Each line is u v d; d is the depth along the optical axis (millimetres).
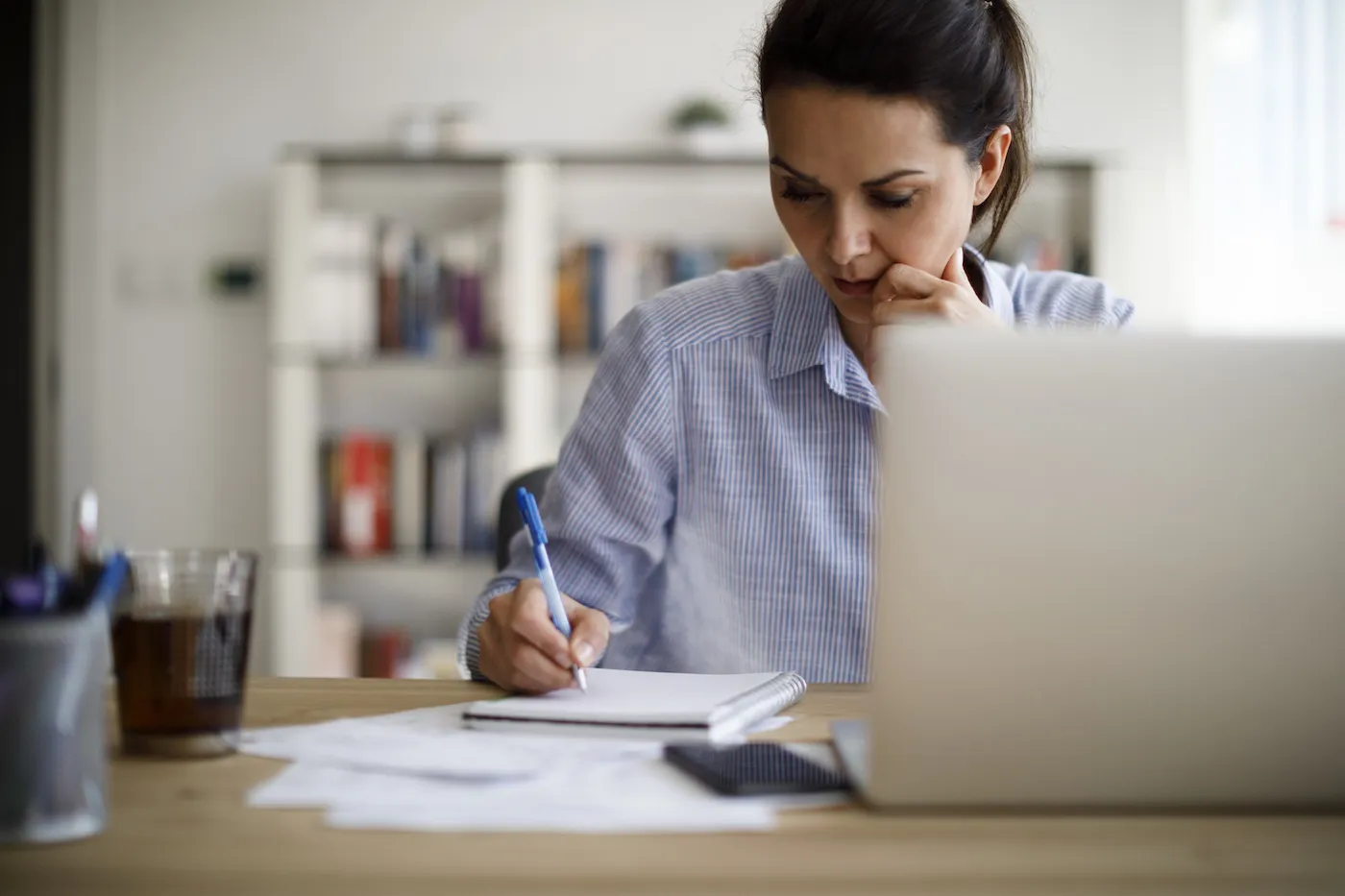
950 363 813
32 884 678
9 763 736
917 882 701
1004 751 826
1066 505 817
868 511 1542
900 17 1267
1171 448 818
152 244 4250
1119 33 4145
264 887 675
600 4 4203
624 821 784
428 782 870
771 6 1498
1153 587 822
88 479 4234
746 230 4234
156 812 806
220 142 4250
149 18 4246
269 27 4238
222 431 4250
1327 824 819
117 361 4254
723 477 1559
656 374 1565
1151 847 767
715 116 4043
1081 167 3969
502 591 1451
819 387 1558
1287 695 828
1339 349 816
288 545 3951
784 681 1213
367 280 3971
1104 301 1733
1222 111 3926
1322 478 820
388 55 4234
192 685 937
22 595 756
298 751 950
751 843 758
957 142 1320
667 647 1579
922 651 822
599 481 1546
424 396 4277
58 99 4238
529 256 3934
